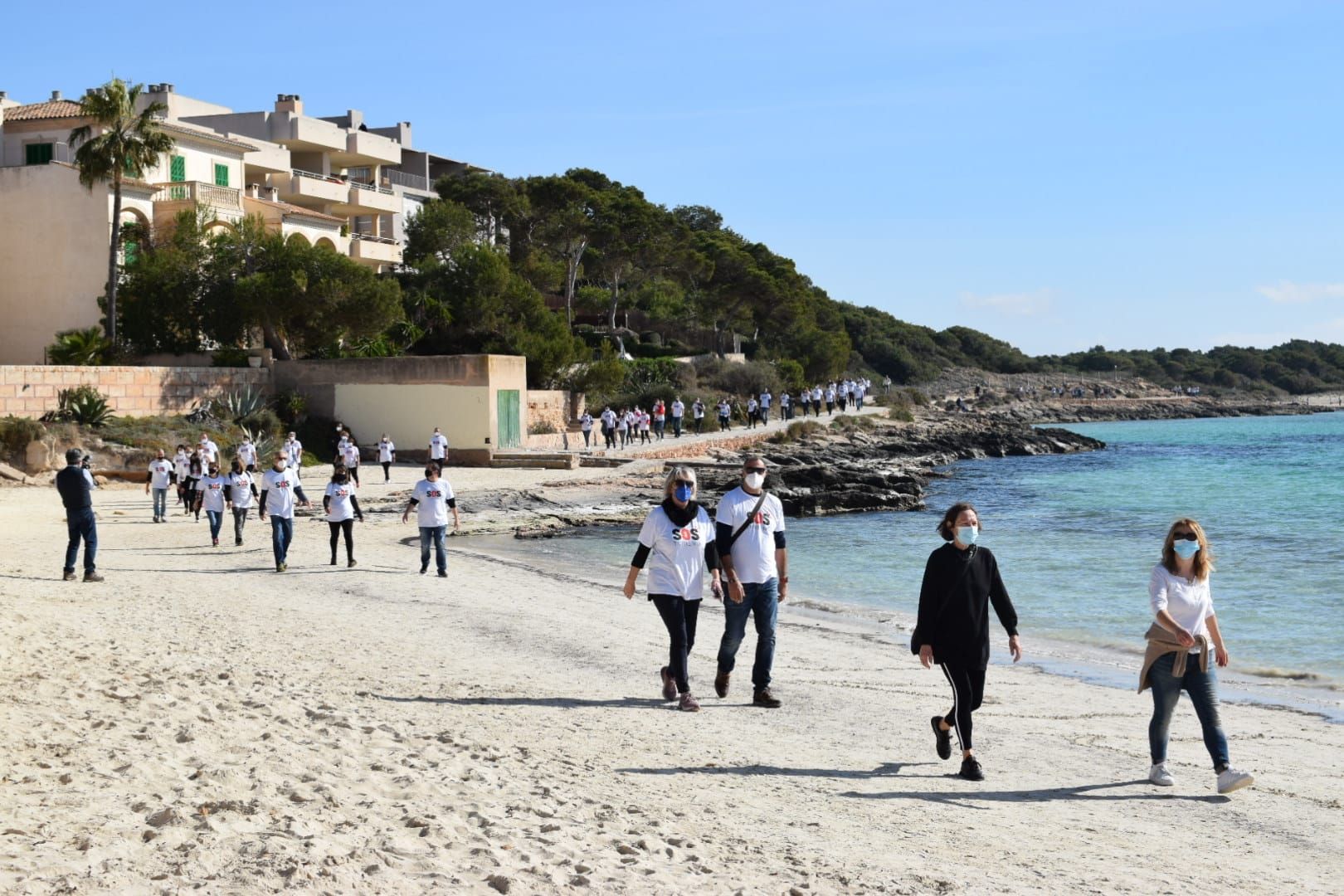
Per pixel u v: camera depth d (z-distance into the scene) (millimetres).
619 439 55969
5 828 5430
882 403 100812
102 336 46750
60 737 7586
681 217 122062
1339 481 49719
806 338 99062
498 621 15258
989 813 7340
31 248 49250
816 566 24812
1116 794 7984
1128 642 15938
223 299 47969
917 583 22203
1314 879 6270
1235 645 15945
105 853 5133
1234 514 35812
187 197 52406
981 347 186500
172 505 32406
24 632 12172
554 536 29922
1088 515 36156
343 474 20656
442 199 78625
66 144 51312
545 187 78188
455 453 46906
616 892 5227
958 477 53156
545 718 9562
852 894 5527
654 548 10227
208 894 4719
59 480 17203
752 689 11430
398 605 16531
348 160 73000
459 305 59750
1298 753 9594
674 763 8195
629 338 82062
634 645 13711
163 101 66062
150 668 10602
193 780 6648
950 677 8188
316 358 51500
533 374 56844
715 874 5652
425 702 9961
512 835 6004
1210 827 7246
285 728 8336
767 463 51531
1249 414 164125
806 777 8016
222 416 43875
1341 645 15945
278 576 19375
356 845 5605
